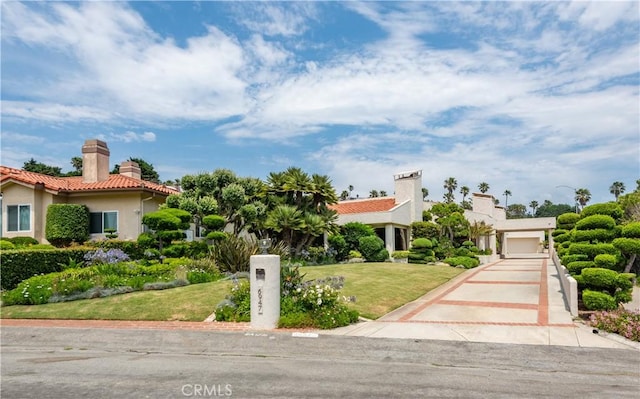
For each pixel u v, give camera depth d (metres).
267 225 25.11
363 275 19.03
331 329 10.39
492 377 7.13
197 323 11.16
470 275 23.08
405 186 33.12
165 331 10.38
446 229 34.22
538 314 11.92
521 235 54.78
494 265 30.89
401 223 31.05
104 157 25.44
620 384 6.78
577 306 12.28
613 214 13.66
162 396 6.13
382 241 29.00
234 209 25.45
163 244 20.41
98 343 9.64
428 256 28.78
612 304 11.19
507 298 14.83
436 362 8.03
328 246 28.80
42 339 10.00
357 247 29.16
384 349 8.81
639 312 10.77
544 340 9.25
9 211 23.06
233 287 12.59
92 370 7.59
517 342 9.12
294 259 24.81
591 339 9.31
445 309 13.02
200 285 15.02
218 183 25.38
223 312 11.45
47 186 22.88
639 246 11.75
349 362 8.08
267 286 10.62
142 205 23.61
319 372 7.39
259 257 10.70
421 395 6.16
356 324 10.96
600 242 13.31
